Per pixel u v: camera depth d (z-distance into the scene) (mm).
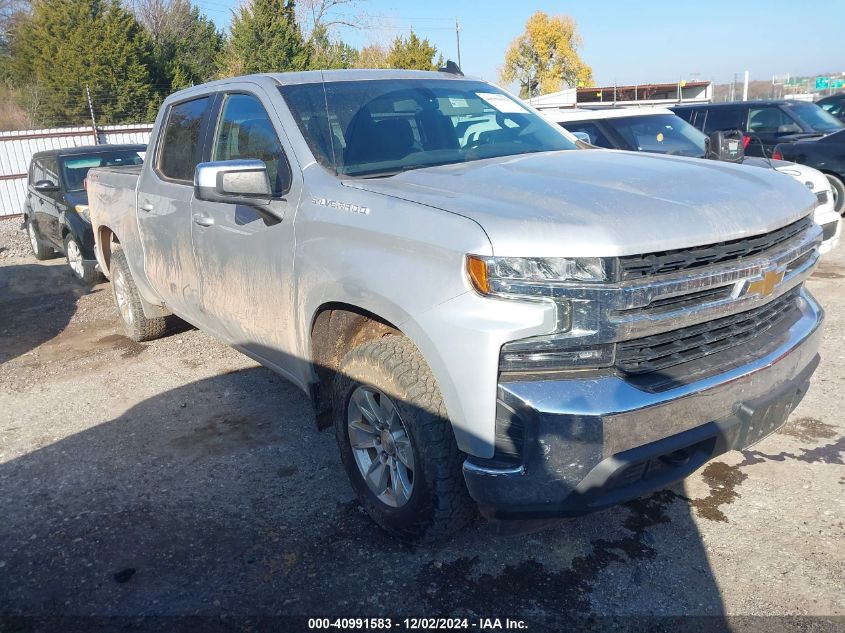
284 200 3504
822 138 10000
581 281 2443
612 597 2791
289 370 3789
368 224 2943
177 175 4723
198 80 39125
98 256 6520
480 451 2576
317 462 4012
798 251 3006
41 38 33469
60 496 3807
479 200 2746
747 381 2707
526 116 4340
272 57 34250
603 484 2471
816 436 3955
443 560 3072
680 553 3025
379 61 41719
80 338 6820
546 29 67688
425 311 2631
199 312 4637
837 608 2650
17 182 20703
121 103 32406
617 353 2508
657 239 2484
